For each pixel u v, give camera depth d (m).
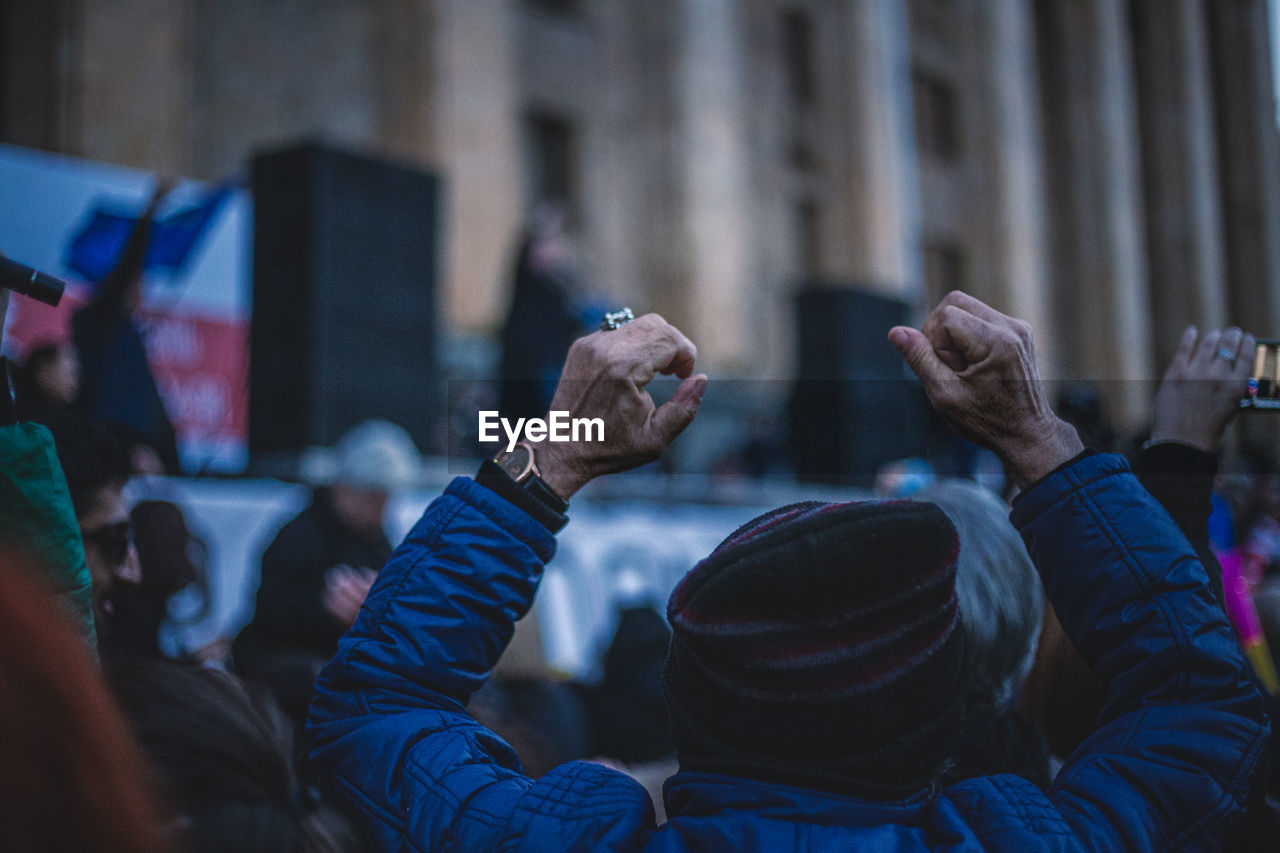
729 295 14.01
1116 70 21.77
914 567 0.76
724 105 14.35
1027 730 1.20
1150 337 22.81
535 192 13.27
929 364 0.96
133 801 0.44
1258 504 3.18
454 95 11.00
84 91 8.48
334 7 11.16
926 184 19.08
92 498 1.50
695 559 5.59
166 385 5.64
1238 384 1.12
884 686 0.75
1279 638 2.77
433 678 0.95
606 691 3.37
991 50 20.00
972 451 4.09
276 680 2.03
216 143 10.24
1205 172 22.97
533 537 0.97
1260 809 0.95
